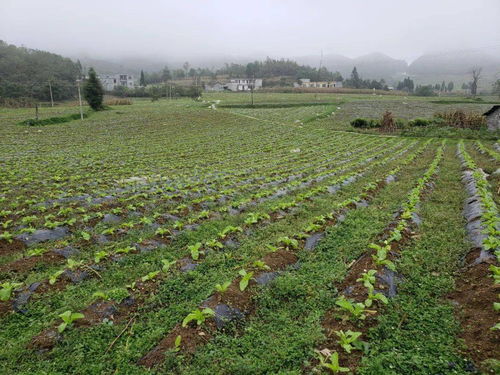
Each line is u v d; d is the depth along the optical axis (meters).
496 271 6.42
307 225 10.44
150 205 12.95
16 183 16.33
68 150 28.34
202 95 107.81
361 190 15.05
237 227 9.88
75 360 5.22
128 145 31.70
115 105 78.75
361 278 6.72
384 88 156.12
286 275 7.39
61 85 94.19
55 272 7.69
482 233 8.46
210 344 5.42
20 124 43.69
